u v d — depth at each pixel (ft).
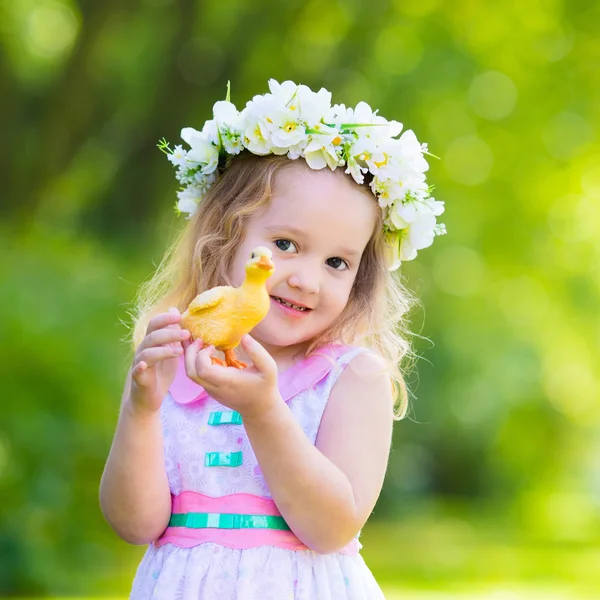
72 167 35.83
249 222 8.09
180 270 8.78
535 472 60.85
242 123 8.36
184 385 8.23
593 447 66.80
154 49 35.17
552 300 43.39
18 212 34.01
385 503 54.03
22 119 34.58
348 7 35.37
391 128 8.31
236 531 7.63
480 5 36.29
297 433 7.15
